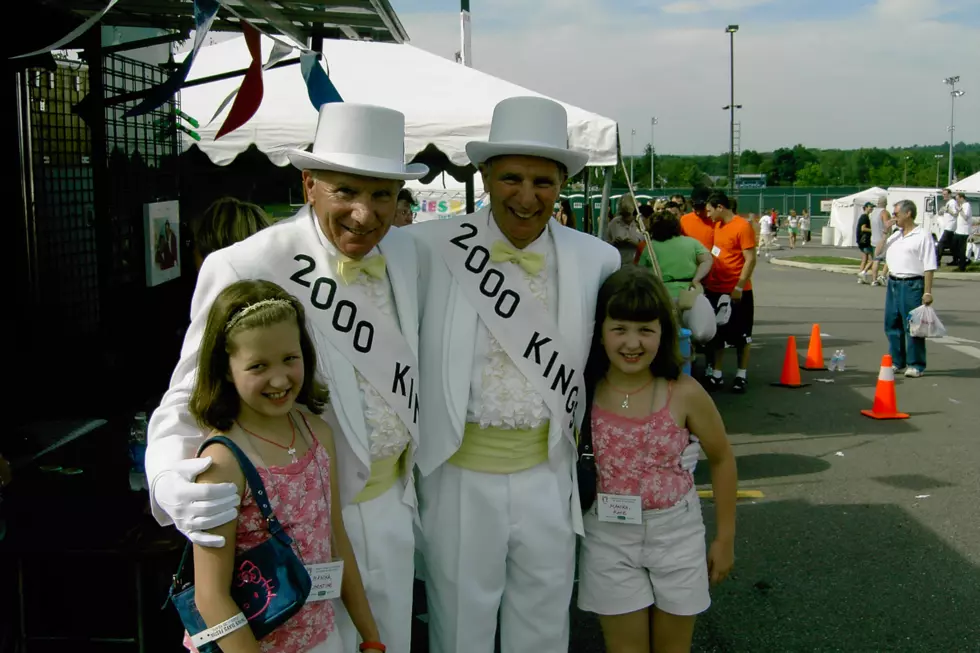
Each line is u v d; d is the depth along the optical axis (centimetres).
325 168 210
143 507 272
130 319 450
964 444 606
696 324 484
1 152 382
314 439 201
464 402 244
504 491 247
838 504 492
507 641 258
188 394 199
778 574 403
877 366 895
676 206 1015
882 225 1825
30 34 364
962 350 980
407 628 236
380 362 224
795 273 2205
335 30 398
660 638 266
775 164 10306
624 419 259
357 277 226
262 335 181
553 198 243
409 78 605
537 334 248
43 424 371
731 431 647
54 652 267
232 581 181
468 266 249
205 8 233
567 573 257
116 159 435
